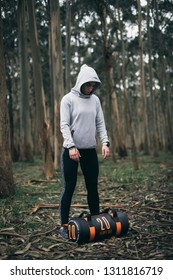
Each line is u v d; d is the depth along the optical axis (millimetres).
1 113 6199
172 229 4184
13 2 13523
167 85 16281
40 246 3621
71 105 3840
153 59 19062
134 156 10586
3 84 6203
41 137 9109
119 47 17016
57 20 9656
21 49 14414
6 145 6285
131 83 26938
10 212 5098
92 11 14547
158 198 6004
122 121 27375
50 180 8477
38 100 8984
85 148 3875
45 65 18891
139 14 13188
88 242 3668
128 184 7648
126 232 3883
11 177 6383
